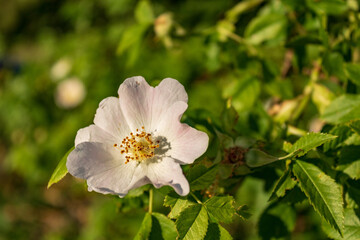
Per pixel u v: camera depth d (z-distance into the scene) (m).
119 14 0.61
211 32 0.34
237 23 0.39
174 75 0.53
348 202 0.25
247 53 0.32
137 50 0.36
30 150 0.63
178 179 0.23
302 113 0.30
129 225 0.54
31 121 0.64
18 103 0.64
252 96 0.31
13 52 1.00
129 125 0.25
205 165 0.25
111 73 0.58
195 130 0.24
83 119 0.59
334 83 0.30
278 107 0.31
